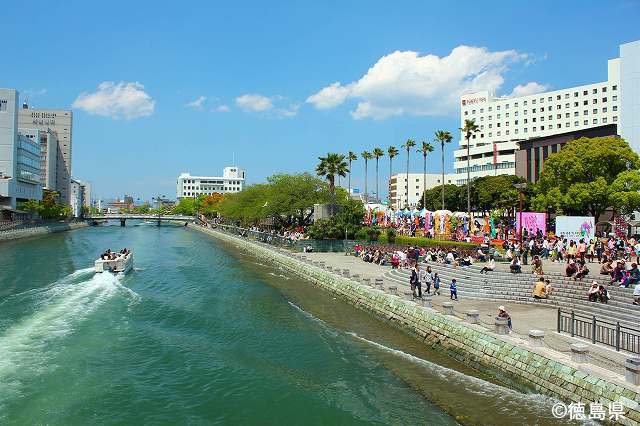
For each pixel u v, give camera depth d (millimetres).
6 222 122188
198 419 20359
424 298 31641
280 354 28609
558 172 76562
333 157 91250
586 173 73688
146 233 162250
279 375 25219
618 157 71875
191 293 48000
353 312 39594
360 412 20750
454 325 27094
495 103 184000
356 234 79062
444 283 39250
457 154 177625
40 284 50812
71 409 20906
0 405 21000
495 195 117875
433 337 28984
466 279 38406
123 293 46562
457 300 34062
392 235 72062
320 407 21375
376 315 37250
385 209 101500
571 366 19359
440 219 67062
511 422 18859
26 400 21594
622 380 17609
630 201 66875
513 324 26234
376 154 126375
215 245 112188
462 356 25844
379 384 23547
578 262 38281
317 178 106312
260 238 104625
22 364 26078
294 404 21734
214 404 21828
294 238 83812
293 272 62844
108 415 20531
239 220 154750
